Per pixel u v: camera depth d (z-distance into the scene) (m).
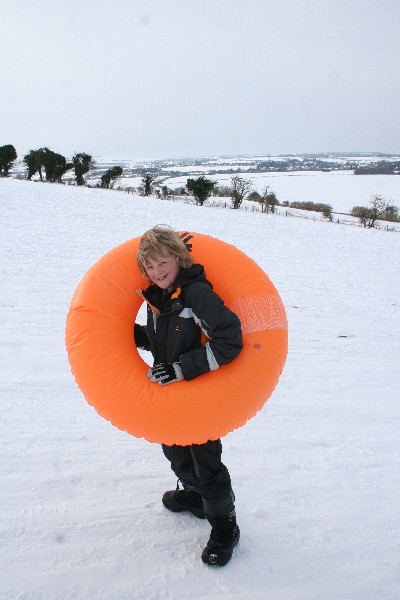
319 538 2.16
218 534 1.95
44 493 2.28
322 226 30.86
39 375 3.76
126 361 1.84
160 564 1.93
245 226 25.59
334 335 6.76
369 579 1.95
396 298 11.87
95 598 1.75
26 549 1.92
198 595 1.81
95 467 2.54
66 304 6.37
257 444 2.97
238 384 1.81
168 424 1.76
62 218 18.81
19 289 7.00
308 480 2.61
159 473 2.54
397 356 5.95
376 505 2.43
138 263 1.79
